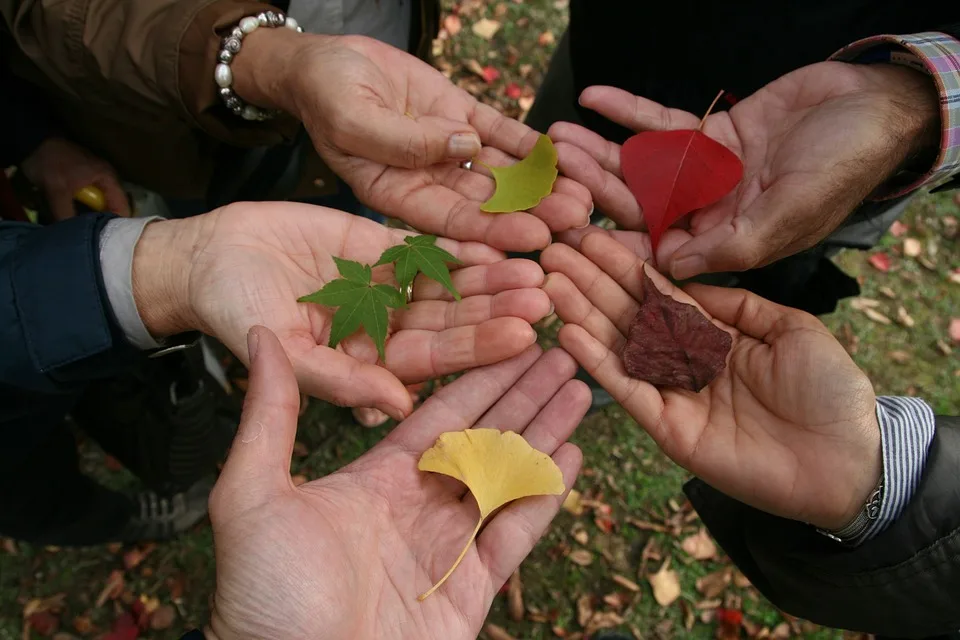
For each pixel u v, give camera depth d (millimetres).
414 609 331
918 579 325
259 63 423
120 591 598
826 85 404
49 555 601
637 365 385
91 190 479
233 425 614
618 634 586
